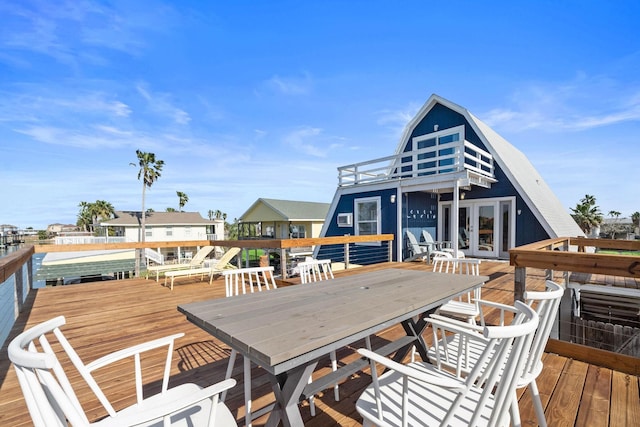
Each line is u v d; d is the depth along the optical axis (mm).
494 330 1078
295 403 1345
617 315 6066
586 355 2514
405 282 2416
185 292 5309
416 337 2188
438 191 10062
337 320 1467
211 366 2520
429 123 10648
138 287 5793
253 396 2074
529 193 8578
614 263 2287
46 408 928
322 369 2494
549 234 8008
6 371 2473
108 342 3051
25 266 4930
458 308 2723
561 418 1818
